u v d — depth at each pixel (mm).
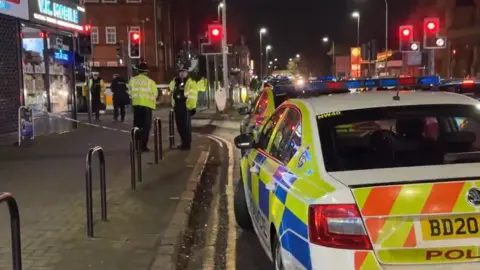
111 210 7570
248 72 61875
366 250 3316
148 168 10945
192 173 10406
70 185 9172
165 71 53688
